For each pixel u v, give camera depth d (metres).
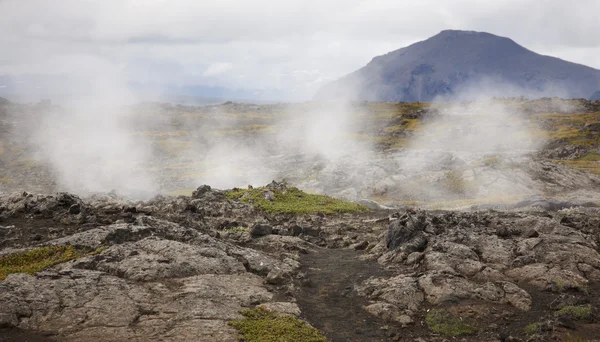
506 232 31.12
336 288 25.23
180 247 26.77
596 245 29.89
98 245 27.86
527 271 25.52
